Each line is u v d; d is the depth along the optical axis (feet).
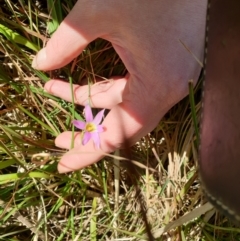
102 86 0.74
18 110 0.76
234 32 0.44
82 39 0.66
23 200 0.73
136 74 0.67
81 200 0.78
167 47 0.66
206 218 0.75
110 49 0.76
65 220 0.77
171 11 0.65
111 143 0.68
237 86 0.44
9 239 0.74
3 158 0.73
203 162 0.48
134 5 0.64
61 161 0.69
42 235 0.76
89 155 0.68
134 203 0.77
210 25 0.46
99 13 0.64
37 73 0.73
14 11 0.75
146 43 0.66
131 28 0.65
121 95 0.73
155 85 0.67
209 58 0.46
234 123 0.45
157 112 0.69
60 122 0.75
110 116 0.68
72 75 0.76
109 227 0.73
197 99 0.78
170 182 0.76
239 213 0.45
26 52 0.76
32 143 0.71
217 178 0.46
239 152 0.44
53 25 0.73
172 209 0.76
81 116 0.77
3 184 0.74
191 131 0.75
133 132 0.68
